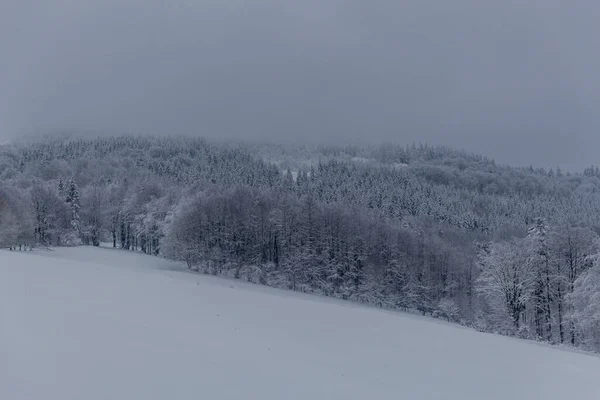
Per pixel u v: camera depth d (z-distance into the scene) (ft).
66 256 268.00
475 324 208.85
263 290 241.35
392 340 70.33
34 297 59.26
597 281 154.61
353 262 280.72
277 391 35.91
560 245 195.31
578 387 54.75
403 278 276.21
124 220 367.04
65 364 33.40
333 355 55.11
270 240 297.74
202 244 278.87
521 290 194.80
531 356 72.33
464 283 281.54
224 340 52.75
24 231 280.92
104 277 97.60
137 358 37.58
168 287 94.12
